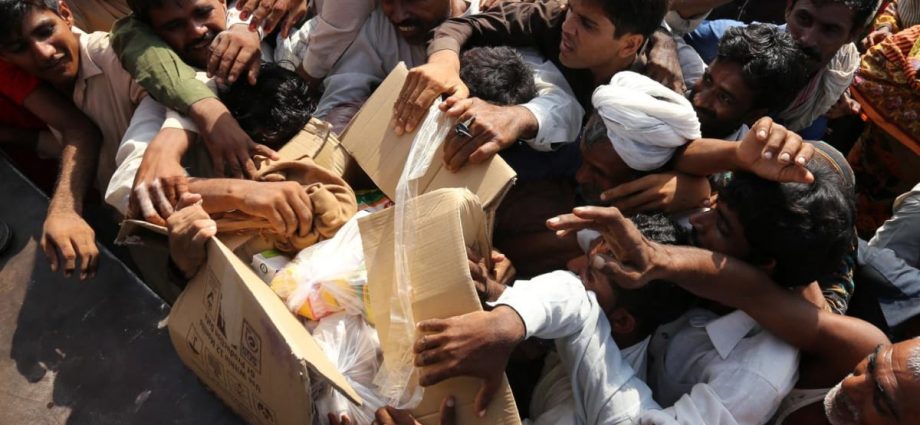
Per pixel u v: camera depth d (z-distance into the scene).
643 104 1.87
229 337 1.61
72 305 2.06
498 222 2.17
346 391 1.47
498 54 2.14
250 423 1.82
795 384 1.87
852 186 2.12
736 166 1.82
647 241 1.70
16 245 2.18
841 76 2.59
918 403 1.54
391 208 1.73
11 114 2.47
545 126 2.05
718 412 1.70
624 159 1.94
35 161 2.66
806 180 1.70
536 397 1.96
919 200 2.33
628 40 2.12
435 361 1.54
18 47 2.15
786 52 2.06
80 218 2.12
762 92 2.08
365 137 2.04
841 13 2.35
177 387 1.91
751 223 1.75
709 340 1.89
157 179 1.91
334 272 1.77
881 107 2.77
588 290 1.85
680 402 1.74
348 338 1.75
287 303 1.77
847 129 3.33
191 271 1.73
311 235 1.90
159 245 1.82
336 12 2.37
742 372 1.77
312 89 2.53
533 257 2.16
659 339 1.99
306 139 2.10
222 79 2.12
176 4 2.14
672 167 1.98
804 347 1.81
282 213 1.83
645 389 1.79
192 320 1.74
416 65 2.48
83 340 2.00
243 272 1.60
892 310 2.10
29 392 1.92
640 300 1.83
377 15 2.45
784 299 1.78
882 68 2.76
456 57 2.16
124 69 2.17
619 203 1.96
